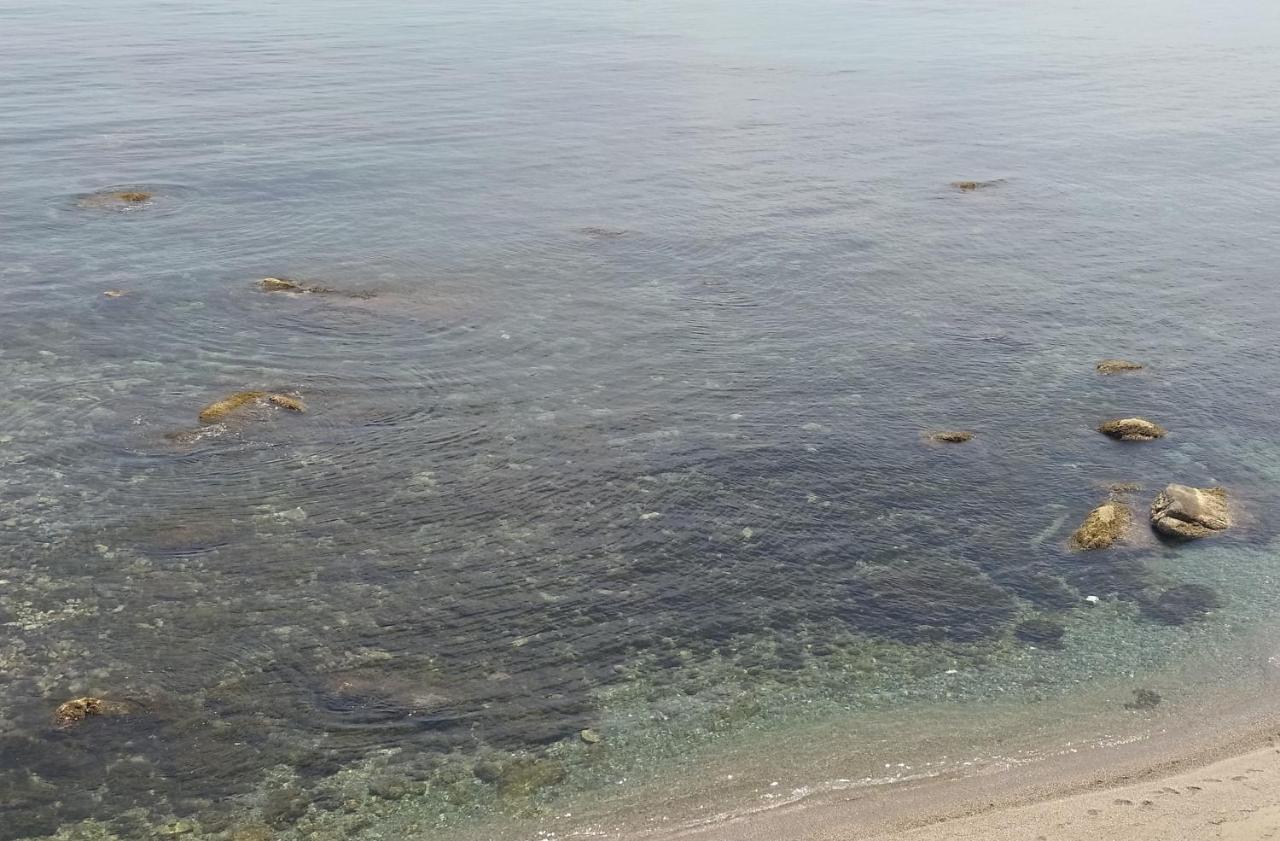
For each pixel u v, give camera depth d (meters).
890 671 20.80
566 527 24.80
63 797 17.62
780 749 18.88
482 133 59.19
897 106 69.62
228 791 17.83
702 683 20.41
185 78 71.38
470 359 32.62
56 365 31.34
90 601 22.02
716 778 18.22
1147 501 26.23
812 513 25.50
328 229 43.16
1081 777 18.22
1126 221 46.78
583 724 19.36
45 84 67.81
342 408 29.53
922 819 17.27
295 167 51.25
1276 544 24.59
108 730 18.92
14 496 25.23
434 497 25.72
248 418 28.66
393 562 23.44
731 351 33.62
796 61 87.38
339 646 21.05
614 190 49.59
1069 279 40.03
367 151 54.59
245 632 21.33
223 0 120.19
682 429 29.00
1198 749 18.86
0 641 20.83
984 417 29.98
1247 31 114.81
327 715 19.41
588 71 80.12
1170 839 16.53
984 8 131.75
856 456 27.89
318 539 24.08
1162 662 21.05
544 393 30.72
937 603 22.66
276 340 33.41
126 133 56.12
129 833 17.02
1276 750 18.70
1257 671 20.78
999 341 34.69
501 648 21.12
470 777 18.19
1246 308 37.66
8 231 41.44
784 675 20.64
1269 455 28.36
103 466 26.55
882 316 36.41
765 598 22.72
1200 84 79.94
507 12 117.19
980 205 48.69
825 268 40.53
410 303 36.38
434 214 45.44
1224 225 46.47
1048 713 19.77
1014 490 26.61
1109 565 23.86
